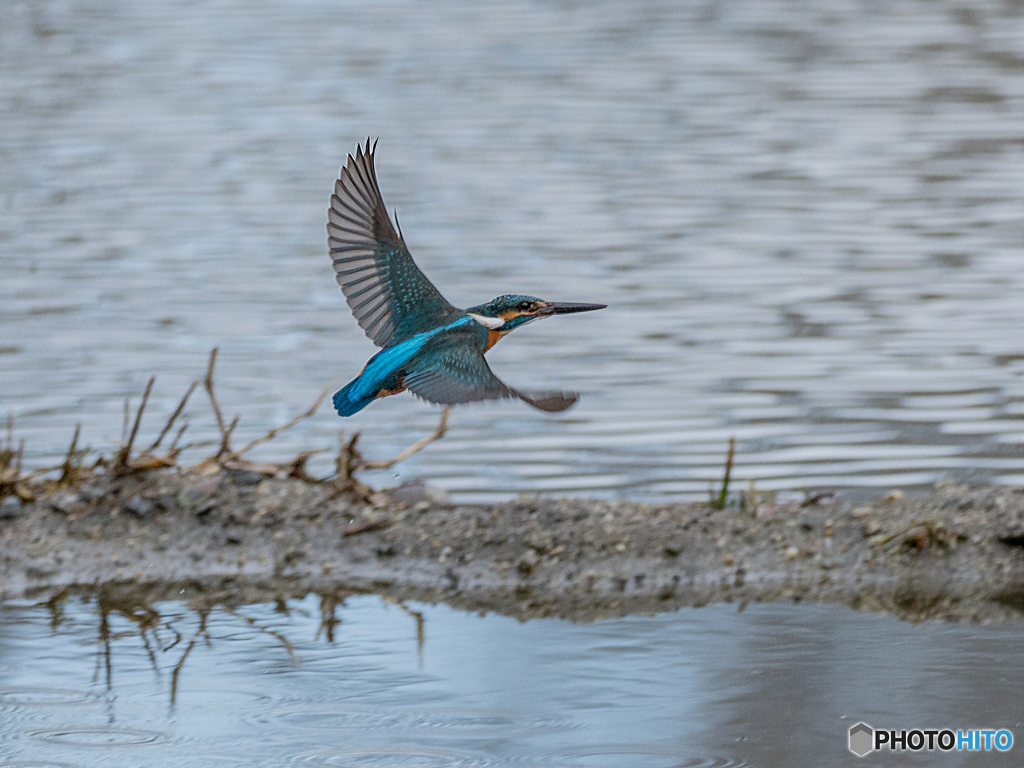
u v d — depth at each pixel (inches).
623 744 321.4
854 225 807.1
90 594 420.2
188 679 358.0
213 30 1466.5
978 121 1039.6
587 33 1397.6
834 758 313.6
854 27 1389.0
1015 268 723.4
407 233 804.0
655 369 600.1
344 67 1285.7
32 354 612.7
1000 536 438.0
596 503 458.6
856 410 553.0
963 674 358.0
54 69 1289.4
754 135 1020.5
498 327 312.7
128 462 466.6
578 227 812.6
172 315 668.1
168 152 1008.9
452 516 454.0
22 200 884.0
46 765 311.6
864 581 424.8
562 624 396.2
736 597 416.2
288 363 605.3
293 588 425.7
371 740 324.2
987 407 552.1
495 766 312.2
